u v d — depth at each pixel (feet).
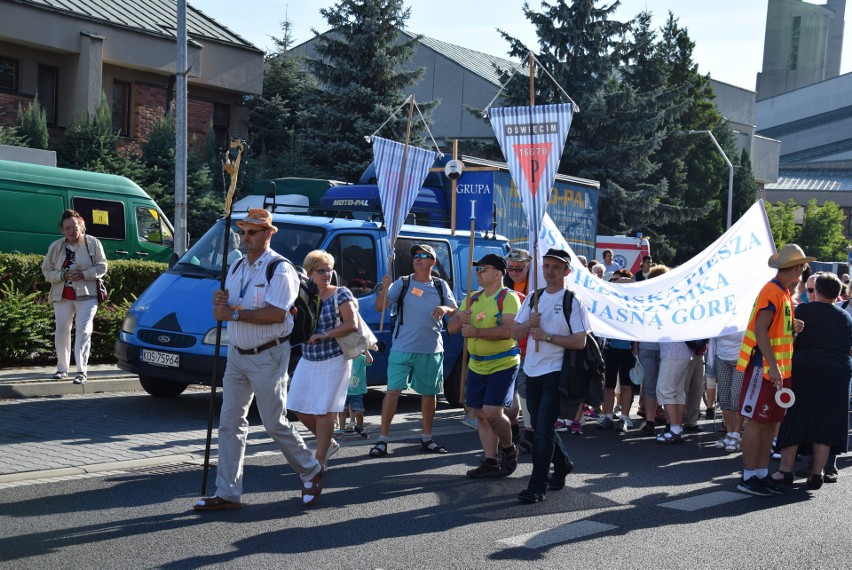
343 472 27.07
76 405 34.63
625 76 136.67
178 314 34.58
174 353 33.99
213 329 33.91
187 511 21.83
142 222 56.44
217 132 102.73
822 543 21.63
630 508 24.35
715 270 35.12
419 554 19.47
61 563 17.78
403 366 29.68
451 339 40.01
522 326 24.80
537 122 31.71
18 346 40.40
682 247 153.58
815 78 513.04
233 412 22.00
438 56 155.84
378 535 20.75
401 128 108.37
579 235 64.95
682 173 142.82
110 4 92.73
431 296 30.09
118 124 92.43
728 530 22.52
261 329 21.42
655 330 34.17
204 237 38.27
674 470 29.84
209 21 102.73
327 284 24.45
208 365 33.63
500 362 26.35
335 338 24.25
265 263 21.36
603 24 123.34
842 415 27.91
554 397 24.40
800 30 511.40
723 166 172.55
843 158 326.03
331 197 57.41
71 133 83.51
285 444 22.48
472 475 27.04
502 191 53.83
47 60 86.99
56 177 52.37
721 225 167.43
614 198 121.39
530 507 23.97
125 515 21.24
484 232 43.16
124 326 35.86
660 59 140.05
